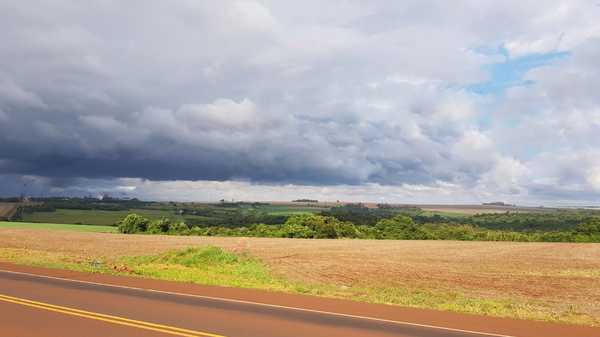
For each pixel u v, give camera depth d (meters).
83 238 73.31
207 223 131.62
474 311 16.70
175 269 31.48
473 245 72.69
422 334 12.06
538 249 63.94
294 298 18.05
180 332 11.48
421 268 38.34
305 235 101.31
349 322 13.33
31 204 169.00
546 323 14.52
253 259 40.75
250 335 11.36
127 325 12.16
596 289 27.44
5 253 40.00
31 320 12.69
